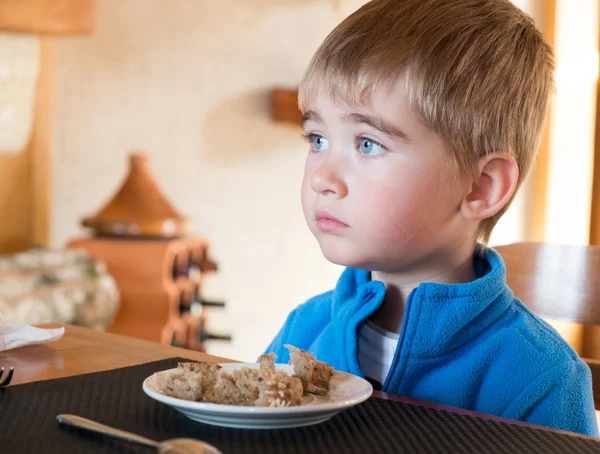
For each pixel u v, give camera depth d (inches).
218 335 123.0
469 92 29.7
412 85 28.8
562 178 117.9
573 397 30.7
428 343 30.8
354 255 30.3
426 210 29.9
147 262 110.2
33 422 23.4
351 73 29.0
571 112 117.0
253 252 145.4
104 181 138.4
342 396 25.1
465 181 30.6
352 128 29.5
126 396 26.5
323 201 30.3
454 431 23.0
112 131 138.6
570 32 117.4
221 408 22.0
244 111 143.6
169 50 140.1
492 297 31.3
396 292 33.2
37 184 131.6
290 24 144.9
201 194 142.6
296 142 146.9
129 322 109.2
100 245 111.4
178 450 18.9
